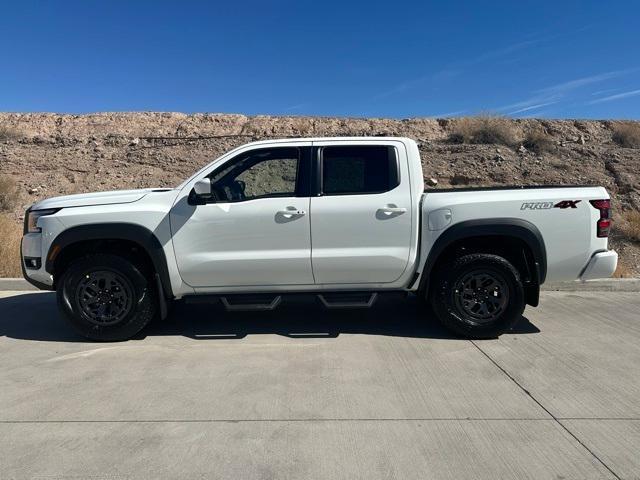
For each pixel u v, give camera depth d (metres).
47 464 3.38
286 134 17.69
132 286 5.73
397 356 5.33
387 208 5.64
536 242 5.62
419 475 3.23
